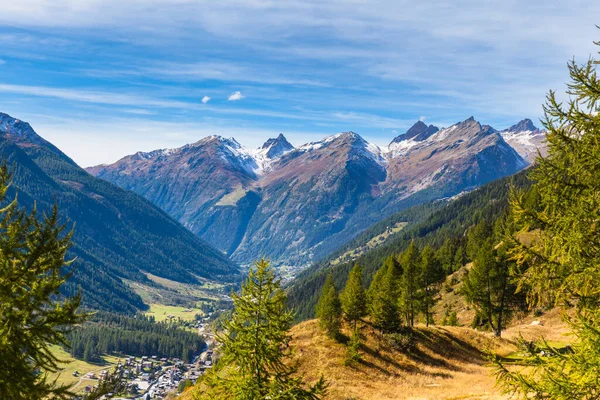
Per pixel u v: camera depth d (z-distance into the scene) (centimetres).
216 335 1825
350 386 3944
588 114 1046
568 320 1082
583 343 1031
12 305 966
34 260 1002
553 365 1059
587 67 1057
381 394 3753
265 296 1806
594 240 1063
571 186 1080
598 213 1052
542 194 1124
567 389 1003
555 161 1093
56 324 1015
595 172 1054
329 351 4719
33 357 998
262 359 1792
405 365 4709
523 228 1160
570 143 1073
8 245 973
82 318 1059
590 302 1067
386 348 5022
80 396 1034
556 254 1097
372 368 4484
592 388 988
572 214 1062
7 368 948
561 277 1108
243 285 1828
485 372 4662
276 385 1747
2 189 1006
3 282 965
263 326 1784
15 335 965
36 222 1020
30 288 1036
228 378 1802
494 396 3058
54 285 1028
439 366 4862
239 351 1748
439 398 3353
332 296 5150
